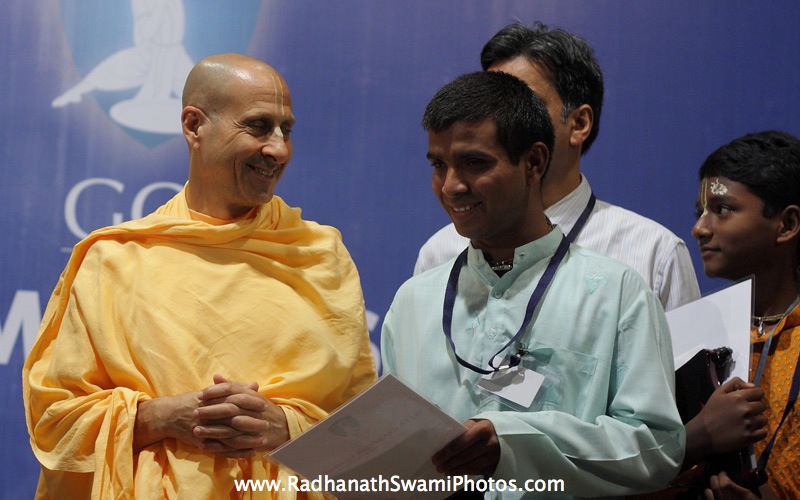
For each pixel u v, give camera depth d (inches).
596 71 157.9
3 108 197.9
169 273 129.8
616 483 109.9
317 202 197.2
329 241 139.3
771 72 199.0
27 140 197.6
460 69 200.5
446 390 118.3
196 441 120.1
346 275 139.1
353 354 133.0
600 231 154.9
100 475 120.4
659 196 196.5
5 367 193.8
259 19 200.2
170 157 198.7
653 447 109.5
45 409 128.5
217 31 199.8
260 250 133.9
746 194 137.0
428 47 200.8
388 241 197.0
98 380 127.8
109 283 130.3
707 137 197.8
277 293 131.6
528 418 108.9
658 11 200.1
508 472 107.8
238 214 136.9
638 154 197.3
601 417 111.1
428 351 120.6
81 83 199.0
